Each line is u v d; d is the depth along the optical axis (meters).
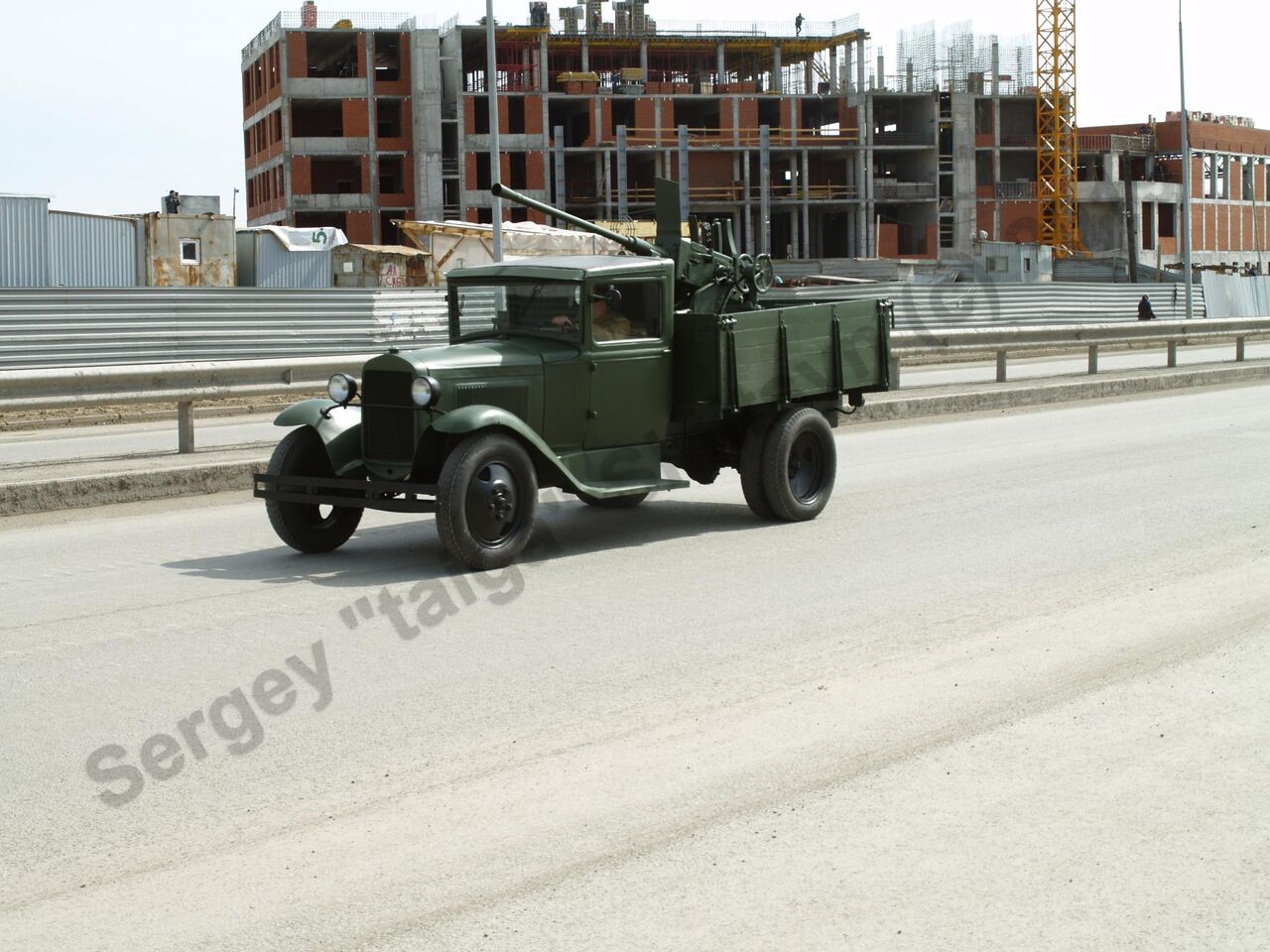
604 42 93.12
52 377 14.73
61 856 4.73
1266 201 106.75
